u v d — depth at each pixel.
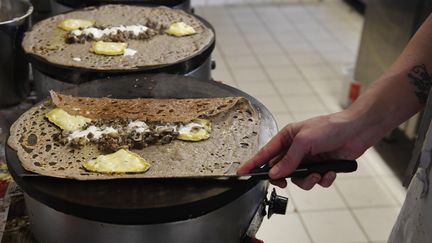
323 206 1.67
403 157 1.91
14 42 1.03
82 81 0.94
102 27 1.16
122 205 0.64
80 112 0.83
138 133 0.79
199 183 0.68
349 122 0.70
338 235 1.55
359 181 1.78
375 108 0.72
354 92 2.17
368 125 0.71
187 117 0.83
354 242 1.53
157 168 0.71
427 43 0.74
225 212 0.68
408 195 0.76
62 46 1.05
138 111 0.84
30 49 1.01
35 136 0.78
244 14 3.36
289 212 1.64
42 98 1.00
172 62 0.97
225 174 0.69
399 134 2.01
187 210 0.65
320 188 1.74
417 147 0.74
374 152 1.94
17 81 1.07
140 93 0.89
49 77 0.96
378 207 1.67
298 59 2.73
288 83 2.47
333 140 0.69
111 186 0.67
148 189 0.66
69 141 0.77
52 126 0.80
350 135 0.70
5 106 1.07
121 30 1.13
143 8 1.28
